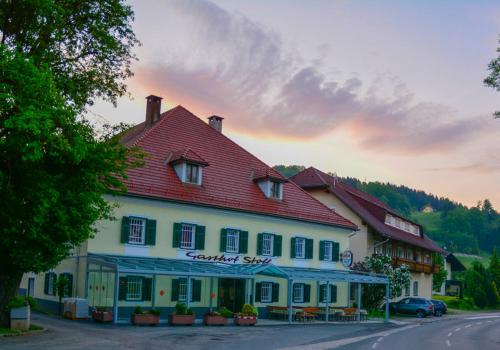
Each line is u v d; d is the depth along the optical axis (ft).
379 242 167.02
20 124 54.29
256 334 82.69
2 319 70.03
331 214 140.46
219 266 105.40
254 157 135.95
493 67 65.05
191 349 61.72
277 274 114.52
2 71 57.67
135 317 86.38
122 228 98.02
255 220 120.67
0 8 68.85
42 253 65.82
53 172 65.77
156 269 90.07
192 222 108.58
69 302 89.76
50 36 72.54
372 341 81.15
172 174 110.83
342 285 142.31
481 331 110.52
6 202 61.82
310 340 77.92
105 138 73.36
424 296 198.80
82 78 77.15
